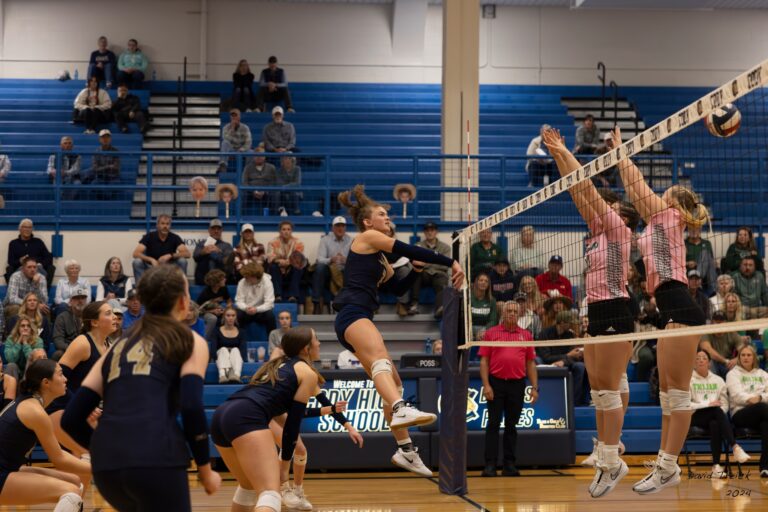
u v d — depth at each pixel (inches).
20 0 907.4
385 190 707.4
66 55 909.2
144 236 516.4
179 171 764.0
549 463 388.5
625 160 223.8
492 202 612.4
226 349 427.2
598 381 224.5
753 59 960.9
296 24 936.3
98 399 143.8
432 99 913.5
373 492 325.7
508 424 374.0
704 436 378.0
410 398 386.3
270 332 458.0
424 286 522.9
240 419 202.7
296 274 513.3
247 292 476.1
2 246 546.3
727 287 435.5
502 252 486.6
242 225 567.8
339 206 620.1
